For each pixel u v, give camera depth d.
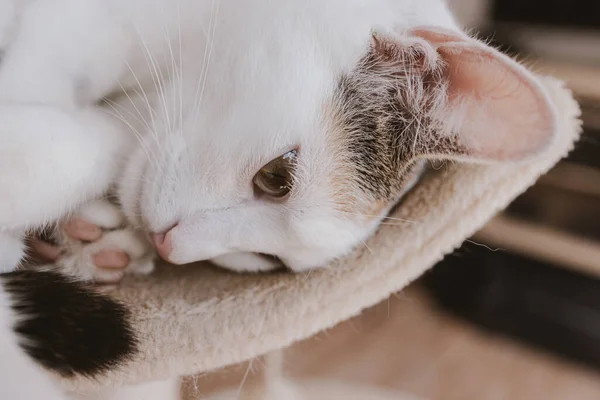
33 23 0.35
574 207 0.81
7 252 0.33
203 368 0.34
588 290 0.83
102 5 0.36
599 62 0.75
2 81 0.35
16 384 0.28
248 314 0.36
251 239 0.36
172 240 0.35
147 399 0.37
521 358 0.83
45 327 0.30
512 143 0.34
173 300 0.36
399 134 0.37
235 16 0.36
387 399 0.64
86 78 0.37
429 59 0.35
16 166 0.32
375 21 0.36
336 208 0.36
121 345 0.32
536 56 0.72
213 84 0.35
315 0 0.35
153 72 0.37
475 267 0.87
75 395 0.32
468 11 0.79
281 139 0.35
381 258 0.37
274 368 0.46
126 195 0.36
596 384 0.79
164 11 0.36
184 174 0.35
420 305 0.92
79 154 0.34
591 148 0.75
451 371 0.79
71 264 0.35
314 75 0.35
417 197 0.38
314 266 0.38
